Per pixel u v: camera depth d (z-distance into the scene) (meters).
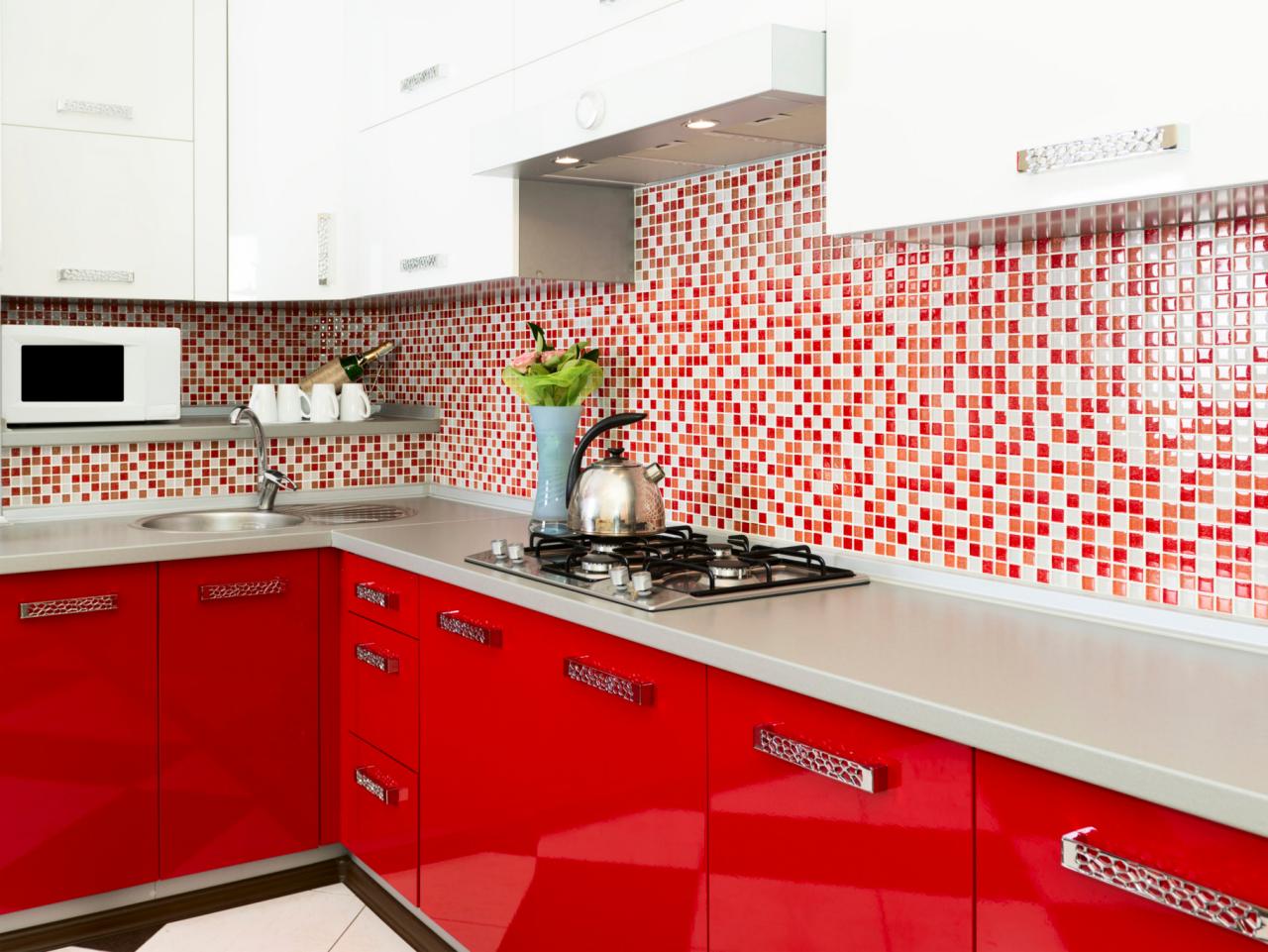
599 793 1.92
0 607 2.44
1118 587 1.80
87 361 3.01
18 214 2.97
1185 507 1.71
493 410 3.32
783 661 1.53
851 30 1.69
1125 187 1.36
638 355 2.74
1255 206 1.44
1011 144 1.48
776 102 1.78
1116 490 1.80
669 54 2.04
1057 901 1.23
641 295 2.72
